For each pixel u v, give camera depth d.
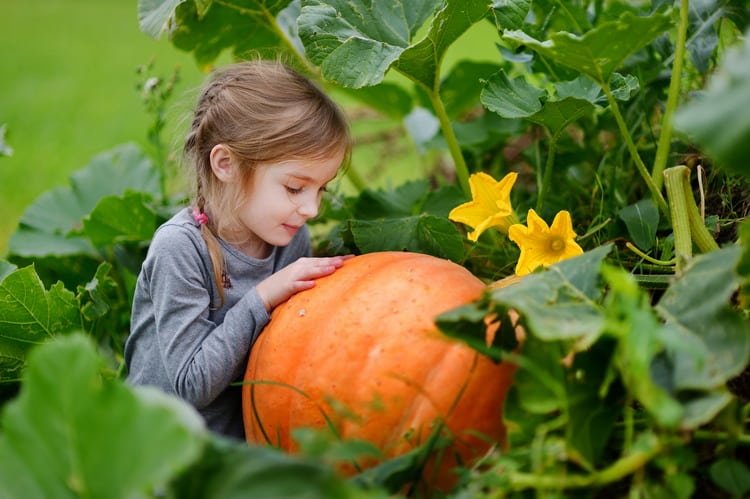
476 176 1.69
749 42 1.09
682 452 1.15
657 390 1.08
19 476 1.10
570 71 2.04
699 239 1.61
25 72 6.54
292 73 1.88
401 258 1.62
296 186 1.79
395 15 1.88
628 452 1.20
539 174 2.21
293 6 2.36
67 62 6.89
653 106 2.13
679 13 1.78
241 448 1.10
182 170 2.03
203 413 1.75
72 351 1.10
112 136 4.78
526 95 1.79
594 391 1.26
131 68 6.58
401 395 1.41
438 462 1.34
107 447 1.06
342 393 1.45
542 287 1.32
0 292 1.83
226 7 2.21
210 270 1.78
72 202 2.71
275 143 1.75
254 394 1.58
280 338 1.55
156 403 1.06
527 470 1.24
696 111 1.07
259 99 1.79
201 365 1.65
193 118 1.90
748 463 1.34
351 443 1.19
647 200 1.85
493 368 1.41
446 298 1.50
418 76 1.91
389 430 1.41
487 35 6.76
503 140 2.44
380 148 3.50
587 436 1.22
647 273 1.84
